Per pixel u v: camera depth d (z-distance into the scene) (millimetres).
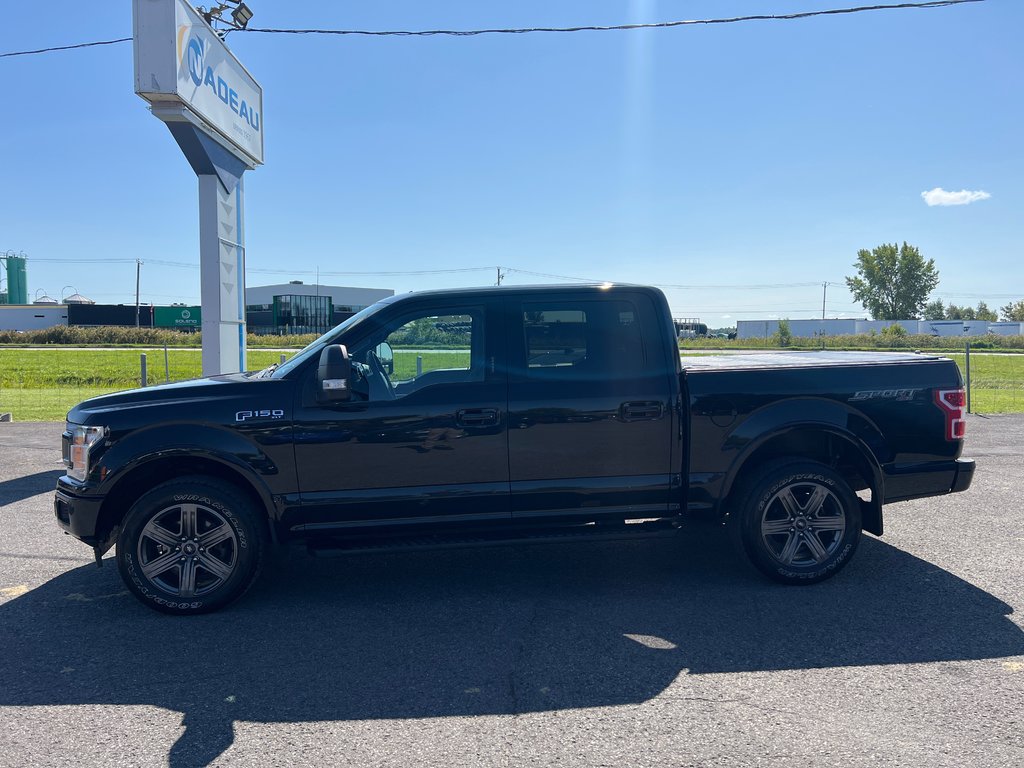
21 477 8703
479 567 5434
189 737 3127
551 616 4457
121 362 30922
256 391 4602
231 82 10727
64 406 16250
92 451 4480
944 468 5051
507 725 3203
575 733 3131
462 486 4672
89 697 3492
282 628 4316
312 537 4652
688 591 4855
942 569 5242
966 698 3395
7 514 7016
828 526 4930
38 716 3314
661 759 2926
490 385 4703
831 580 5027
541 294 4820
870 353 5957
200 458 4551
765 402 4867
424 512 4684
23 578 5250
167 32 8789
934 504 7207
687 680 3602
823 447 5230
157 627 4352
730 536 5027
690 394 4801
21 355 36250
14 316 83438
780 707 3326
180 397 4594
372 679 3656
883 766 2859
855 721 3197
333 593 4910
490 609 4586
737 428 4844
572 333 4812
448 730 3168
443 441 4637
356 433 4578
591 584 5031
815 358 5406
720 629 4219
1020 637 4078
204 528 4582
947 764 2871
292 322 83062
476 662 3834
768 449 5180
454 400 4648
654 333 4855
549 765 2896
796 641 4043
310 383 4605
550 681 3611
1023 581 4988
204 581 4617
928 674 3639
